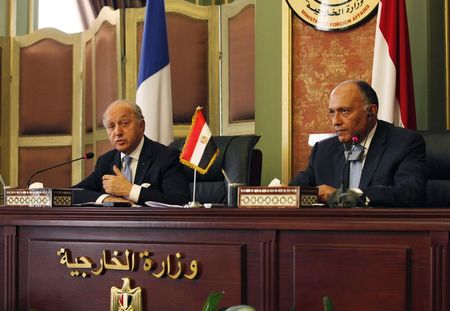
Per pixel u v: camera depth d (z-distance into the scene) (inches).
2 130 339.6
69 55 337.4
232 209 116.6
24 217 133.8
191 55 303.7
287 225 112.9
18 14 355.6
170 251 121.5
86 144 331.3
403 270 105.8
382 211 107.3
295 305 112.3
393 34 223.6
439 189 169.8
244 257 116.3
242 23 291.4
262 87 271.1
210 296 105.3
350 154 154.1
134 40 312.2
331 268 110.3
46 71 339.6
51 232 132.4
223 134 299.0
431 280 104.0
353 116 157.1
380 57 225.5
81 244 129.1
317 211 111.3
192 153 145.3
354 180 160.4
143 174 183.5
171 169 183.0
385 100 222.7
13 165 340.2
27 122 340.5
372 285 107.8
